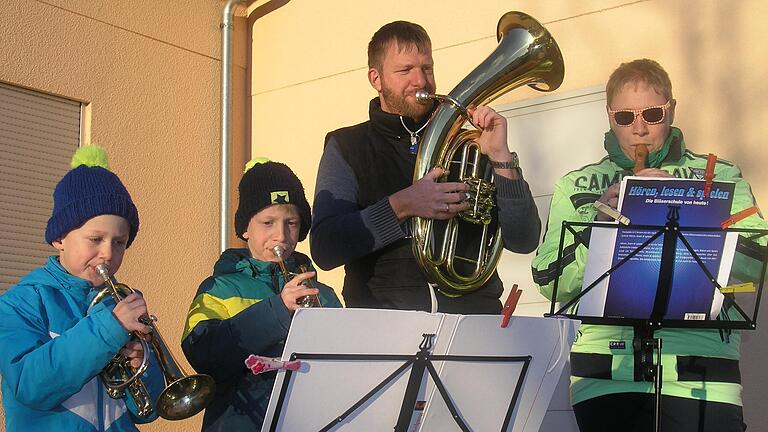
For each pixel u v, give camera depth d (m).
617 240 3.63
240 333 3.36
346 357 2.98
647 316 3.72
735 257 3.86
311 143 6.68
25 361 3.01
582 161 5.52
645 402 3.91
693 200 3.63
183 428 6.24
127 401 3.41
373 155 4.25
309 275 3.39
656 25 5.42
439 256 4.05
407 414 3.11
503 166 4.05
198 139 6.62
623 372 3.93
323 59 6.68
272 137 6.86
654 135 4.09
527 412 3.38
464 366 3.19
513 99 5.79
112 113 6.12
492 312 4.16
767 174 5.06
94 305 3.21
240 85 6.99
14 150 5.66
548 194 5.61
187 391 3.18
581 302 3.73
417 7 6.29
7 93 5.66
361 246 3.95
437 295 4.07
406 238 4.07
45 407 3.05
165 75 6.46
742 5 5.19
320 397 3.00
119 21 6.22
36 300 3.20
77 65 5.96
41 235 5.76
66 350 2.99
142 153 6.25
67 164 5.91
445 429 3.26
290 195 3.77
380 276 4.09
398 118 4.25
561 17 5.71
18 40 5.68
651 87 4.08
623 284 3.69
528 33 4.11
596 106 5.51
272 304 3.34
